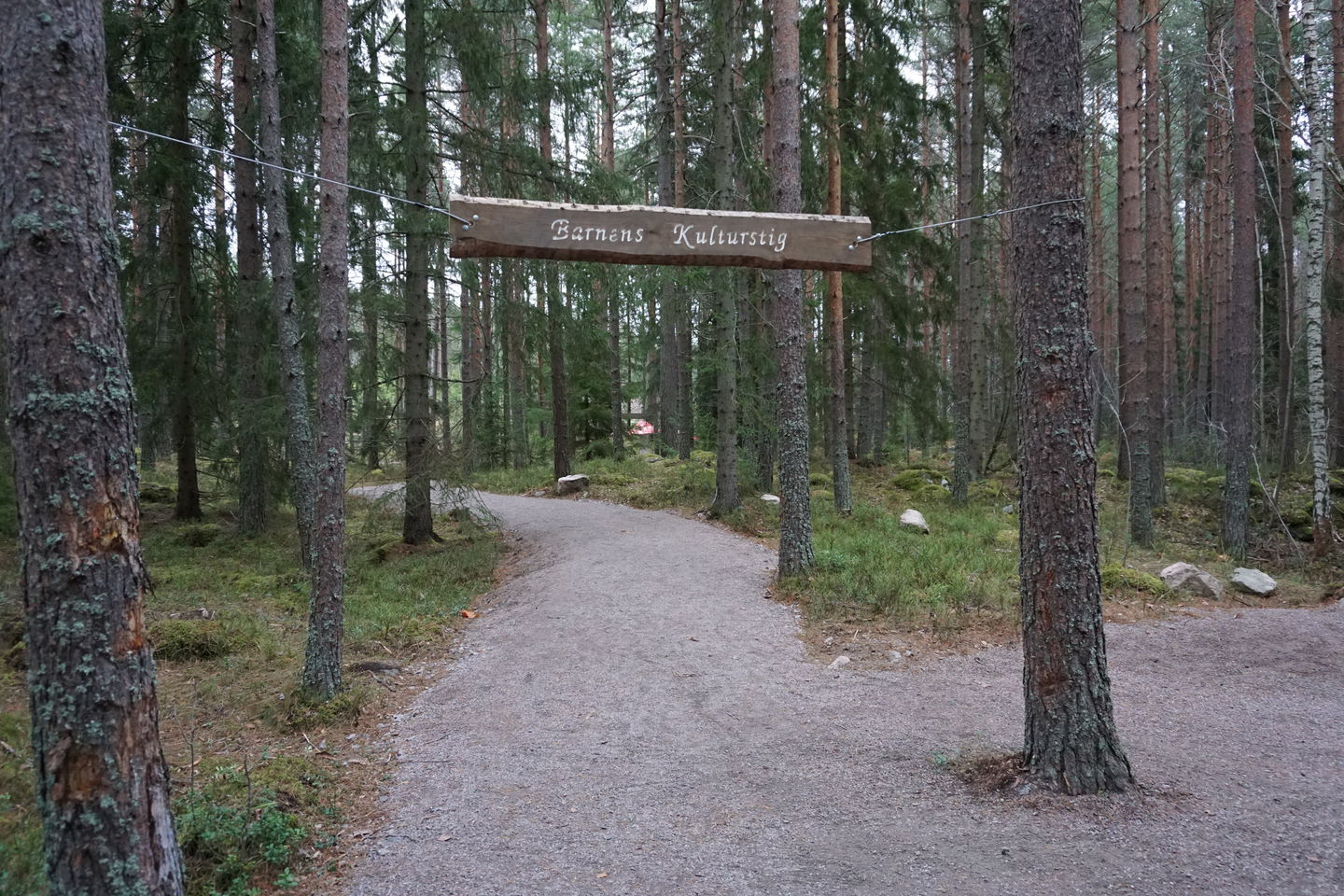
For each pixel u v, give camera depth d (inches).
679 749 217.2
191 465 600.1
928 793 184.2
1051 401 178.7
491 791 195.0
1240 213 484.4
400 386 532.4
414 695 268.1
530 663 294.2
